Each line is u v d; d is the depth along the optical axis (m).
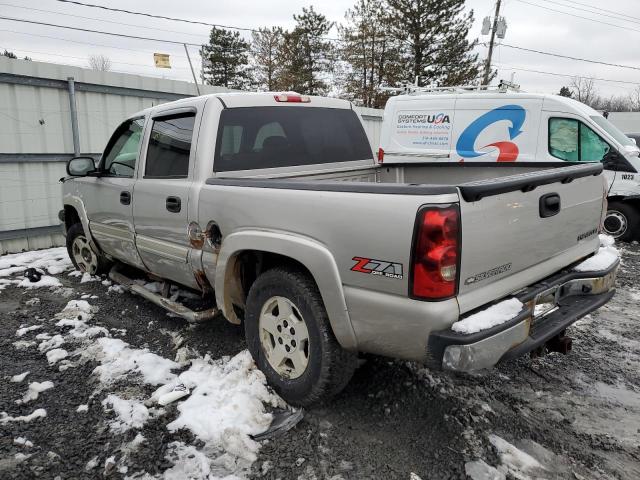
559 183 2.76
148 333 4.02
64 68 7.64
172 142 3.64
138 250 4.11
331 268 2.46
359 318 2.40
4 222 7.36
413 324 2.20
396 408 2.89
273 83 34.94
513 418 2.83
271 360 2.97
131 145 4.20
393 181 4.38
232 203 3.00
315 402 2.78
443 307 2.14
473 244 2.22
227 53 34.06
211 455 2.49
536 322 2.72
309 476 2.34
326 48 32.94
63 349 3.71
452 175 4.09
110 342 3.75
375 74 31.80
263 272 3.04
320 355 2.63
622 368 3.50
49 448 2.57
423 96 8.59
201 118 3.40
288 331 2.85
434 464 2.42
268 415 2.78
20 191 7.47
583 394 3.12
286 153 3.77
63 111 7.77
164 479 2.33
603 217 3.37
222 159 3.40
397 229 2.20
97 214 4.70
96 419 2.82
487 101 7.94
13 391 3.14
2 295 5.05
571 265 3.09
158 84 8.83
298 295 2.70
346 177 4.07
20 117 7.32
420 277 2.14
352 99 32.59
